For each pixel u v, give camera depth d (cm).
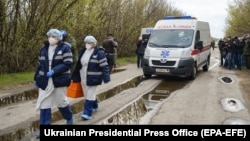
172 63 1440
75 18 1848
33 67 1703
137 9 2909
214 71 1952
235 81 1503
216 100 1034
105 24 2362
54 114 827
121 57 2830
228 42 2158
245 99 1066
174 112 859
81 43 1942
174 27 1565
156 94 1127
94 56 771
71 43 882
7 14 1491
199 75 1712
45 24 1625
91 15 1934
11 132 698
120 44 2761
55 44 660
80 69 785
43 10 1605
